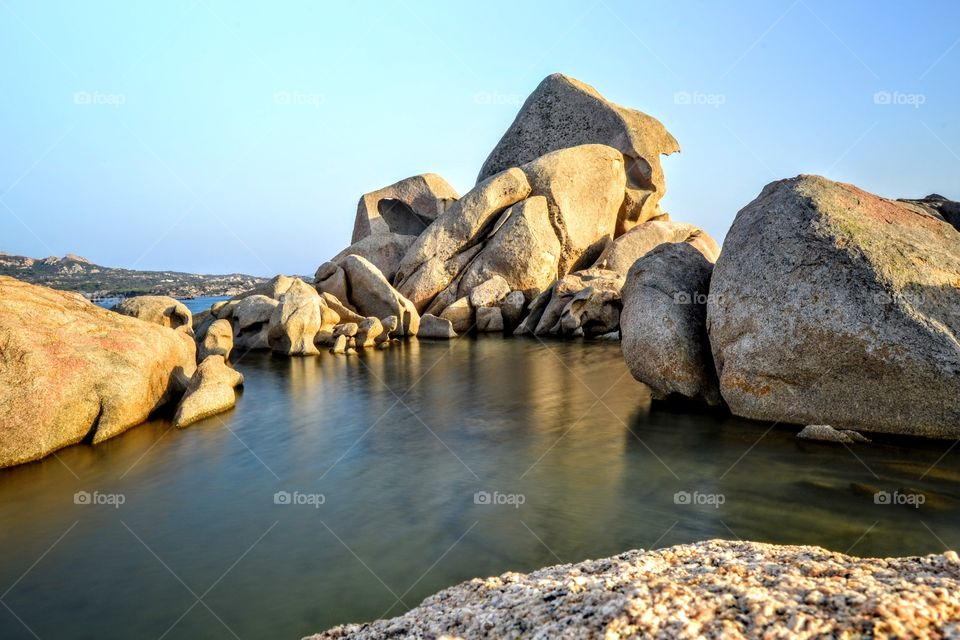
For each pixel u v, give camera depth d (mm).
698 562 4668
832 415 10828
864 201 11867
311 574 6453
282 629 5461
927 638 3000
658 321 13156
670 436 11023
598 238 34781
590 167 34531
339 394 15984
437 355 22766
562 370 18844
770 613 3393
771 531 7035
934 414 9992
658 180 37250
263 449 11141
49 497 8930
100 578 6551
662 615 3480
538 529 7316
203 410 13492
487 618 4062
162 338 14633
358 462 10219
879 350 10094
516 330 29734
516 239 31562
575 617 3684
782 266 11203
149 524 7918
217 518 8062
